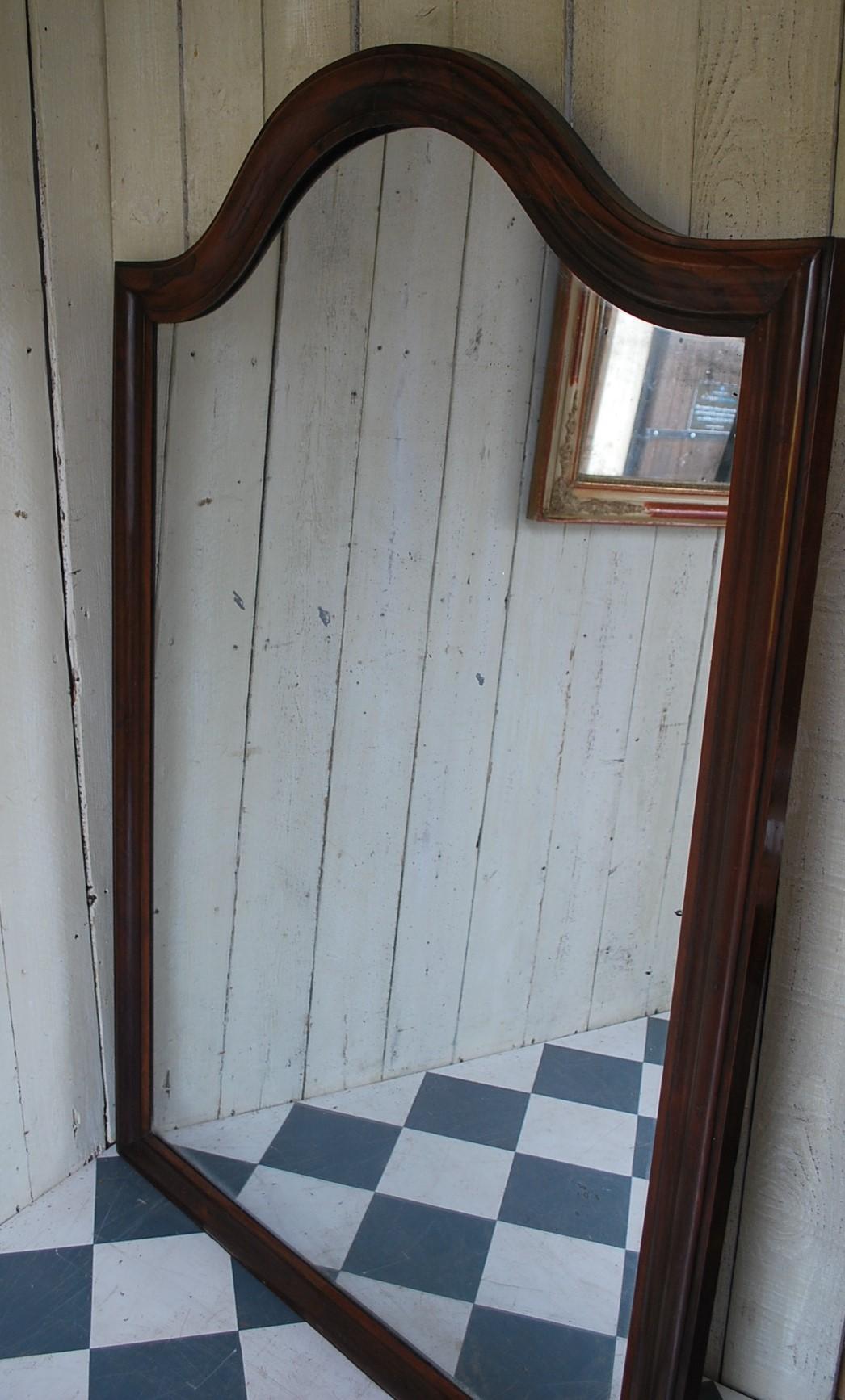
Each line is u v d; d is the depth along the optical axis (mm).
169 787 1298
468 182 914
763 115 828
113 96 1227
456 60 884
